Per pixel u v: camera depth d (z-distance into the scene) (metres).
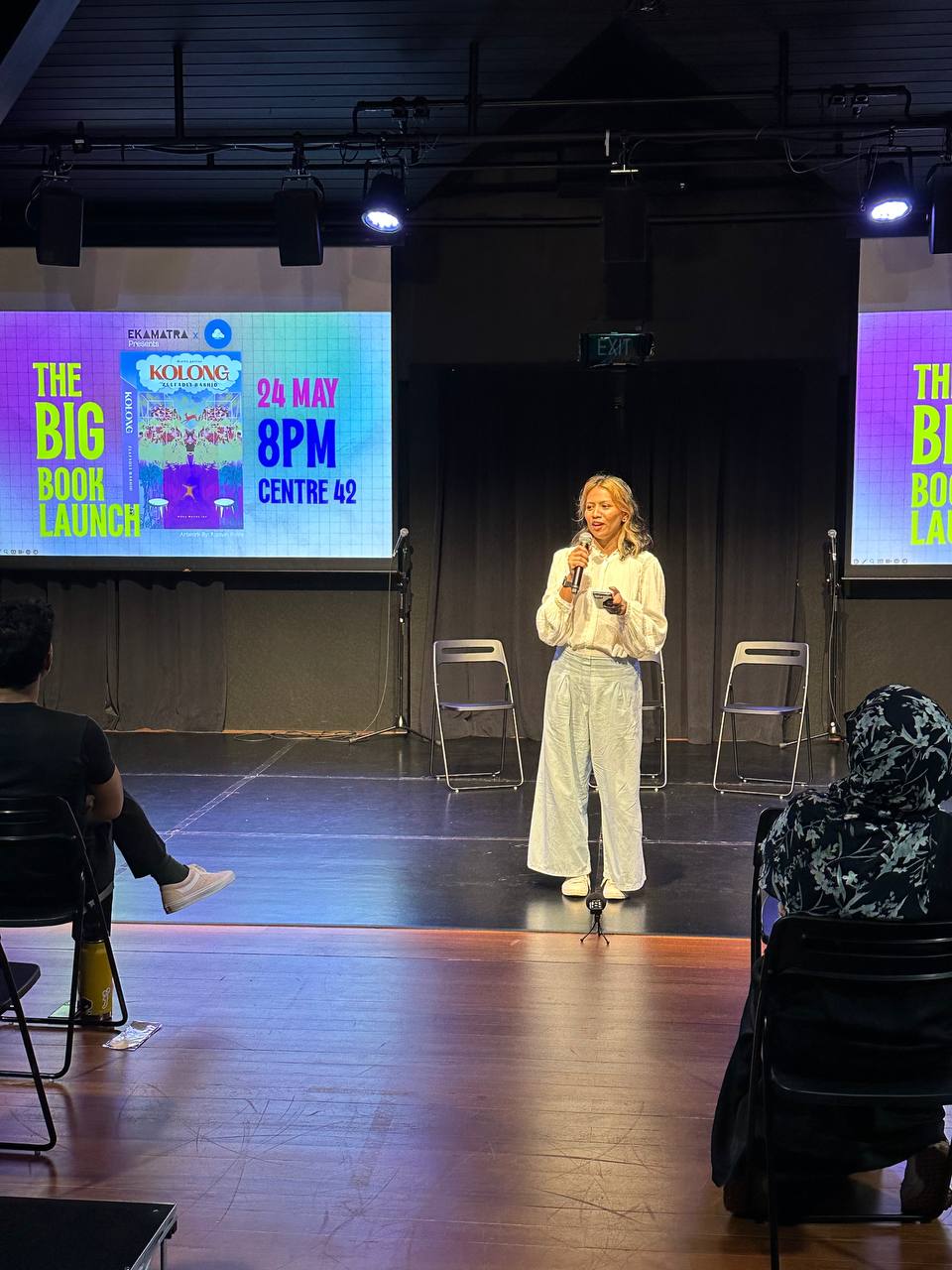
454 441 7.25
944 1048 2.08
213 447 7.18
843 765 6.68
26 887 2.80
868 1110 2.18
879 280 6.80
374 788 6.07
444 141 6.08
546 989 3.40
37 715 2.84
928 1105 2.06
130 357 7.14
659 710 6.86
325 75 6.15
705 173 7.01
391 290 7.03
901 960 2.01
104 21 5.73
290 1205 2.34
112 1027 3.14
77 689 7.64
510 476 7.25
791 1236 2.25
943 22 5.74
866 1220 2.26
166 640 7.59
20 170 6.83
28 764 2.80
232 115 6.46
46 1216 1.55
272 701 7.64
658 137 6.09
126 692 7.63
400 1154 2.52
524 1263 2.15
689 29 5.98
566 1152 2.53
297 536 7.22
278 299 7.08
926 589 7.28
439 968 3.56
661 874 4.58
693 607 7.21
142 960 3.62
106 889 3.07
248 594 7.59
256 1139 2.58
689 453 7.14
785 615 7.19
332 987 3.42
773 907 2.89
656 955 3.67
